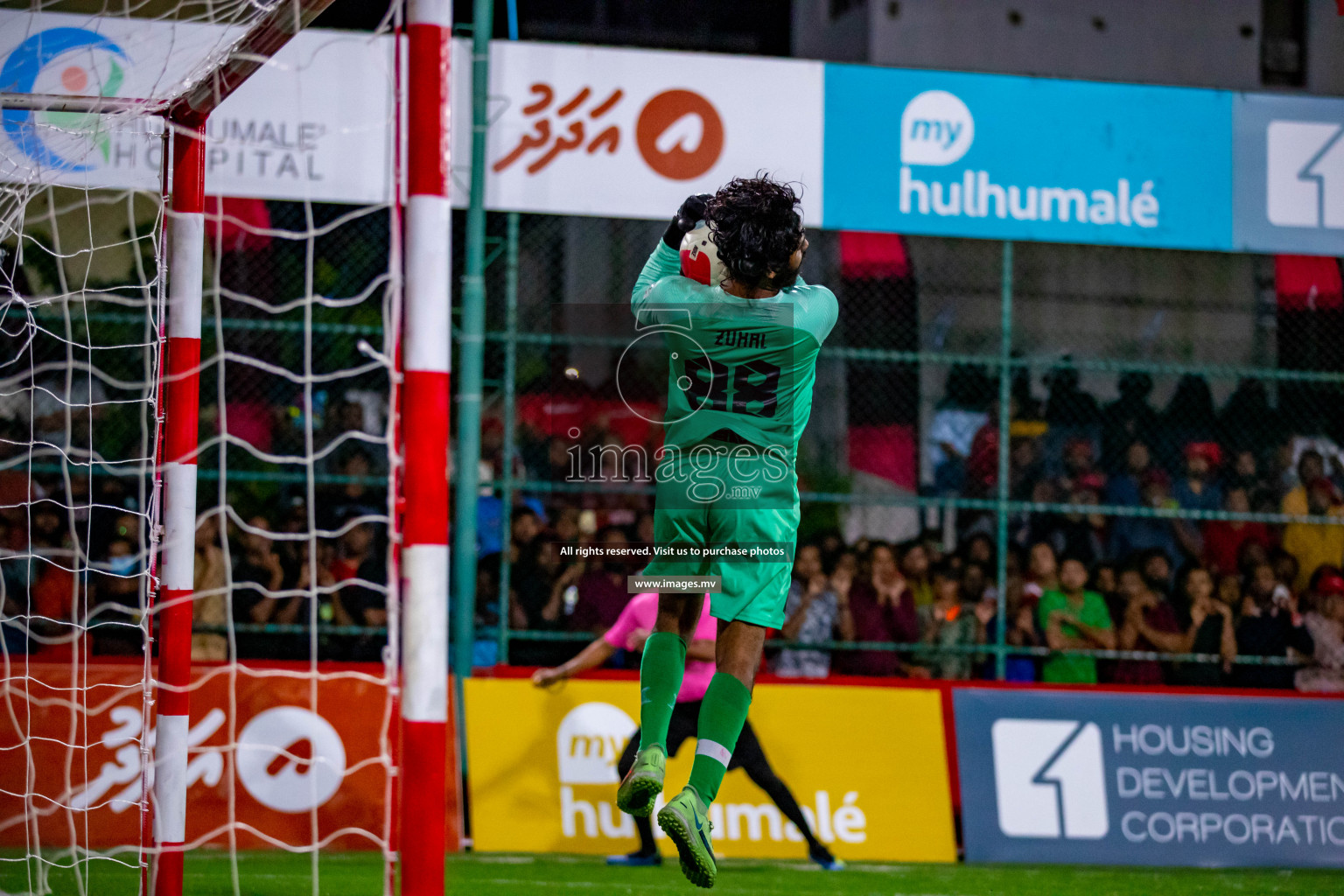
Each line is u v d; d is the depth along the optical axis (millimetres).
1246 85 29594
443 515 8539
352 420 24297
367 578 23266
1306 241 24438
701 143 22719
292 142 21266
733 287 10609
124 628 22531
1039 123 23766
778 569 10852
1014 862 20672
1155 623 24531
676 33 28766
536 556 23062
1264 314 31750
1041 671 24531
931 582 24891
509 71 22203
